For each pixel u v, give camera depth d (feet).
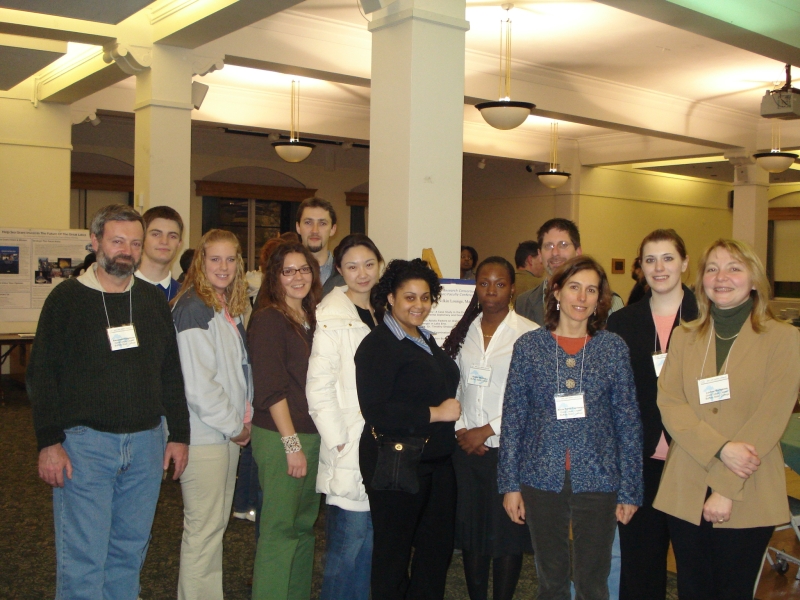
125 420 8.09
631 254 46.91
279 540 8.89
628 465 7.77
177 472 8.61
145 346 8.33
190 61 19.38
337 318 8.70
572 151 42.65
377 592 7.98
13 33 17.97
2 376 29.63
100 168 36.91
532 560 12.35
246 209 41.75
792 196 51.16
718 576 7.43
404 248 11.73
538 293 10.97
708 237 52.75
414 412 7.91
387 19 11.94
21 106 26.76
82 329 8.01
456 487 8.69
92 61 21.93
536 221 45.55
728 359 7.52
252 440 9.01
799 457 10.49
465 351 9.52
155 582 11.18
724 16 16.11
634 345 8.65
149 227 10.60
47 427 7.75
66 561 8.00
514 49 24.14
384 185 12.09
